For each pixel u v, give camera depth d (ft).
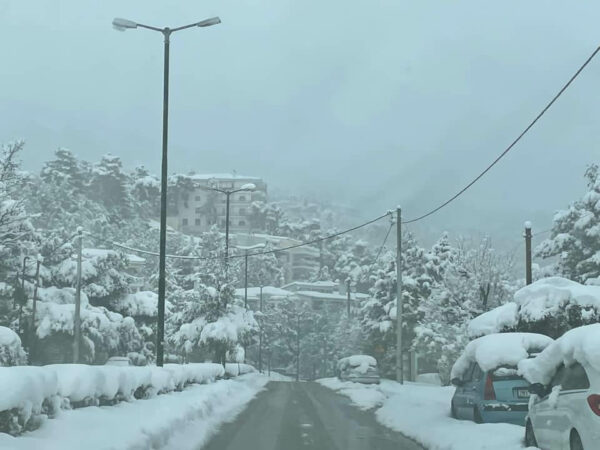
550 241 126.62
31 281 123.13
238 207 504.43
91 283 148.77
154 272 268.41
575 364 29.07
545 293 62.69
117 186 388.16
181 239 374.84
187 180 488.44
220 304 154.10
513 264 136.46
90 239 301.43
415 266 185.37
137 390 57.21
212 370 103.40
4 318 113.91
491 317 69.15
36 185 308.81
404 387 114.52
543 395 32.07
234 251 363.15
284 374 325.21
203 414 58.23
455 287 130.82
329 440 46.93
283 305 328.49
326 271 448.24
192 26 78.02
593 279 101.71
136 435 35.42
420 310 168.96
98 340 131.95
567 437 28.04
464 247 132.16
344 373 135.95
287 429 53.52
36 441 29.60
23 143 100.68
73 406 42.24
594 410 25.90
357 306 353.31
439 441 41.39
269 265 409.08
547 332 63.00
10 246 104.42
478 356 45.60
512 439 36.14
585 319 60.18
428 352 158.61
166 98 77.41
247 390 106.32
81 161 409.90
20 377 30.94
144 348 151.33
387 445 44.47
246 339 156.15
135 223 367.66
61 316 123.65
